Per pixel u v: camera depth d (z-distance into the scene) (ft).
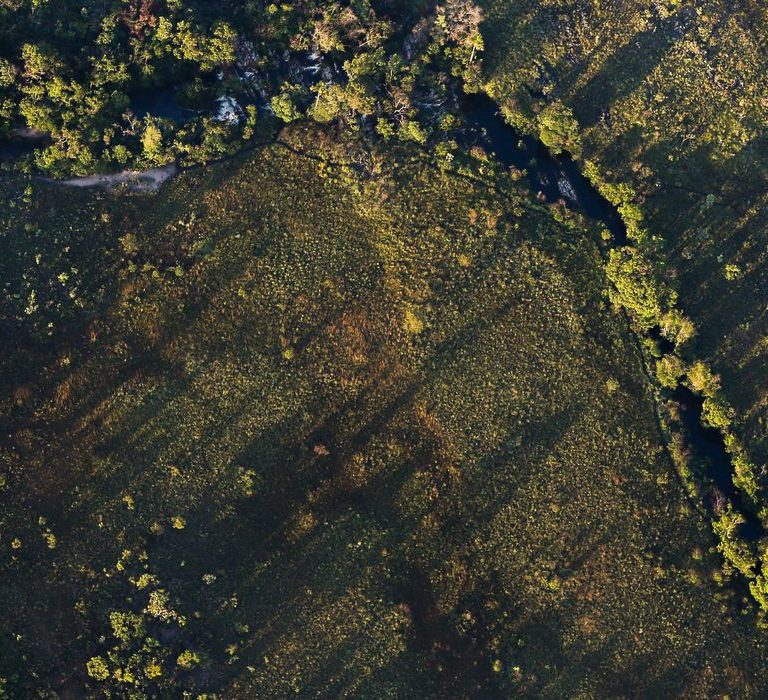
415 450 280.51
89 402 276.41
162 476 274.57
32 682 257.14
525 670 270.87
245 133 294.25
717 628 274.57
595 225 294.25
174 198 289.94
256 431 278.87
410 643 270.26
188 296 285.02
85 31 288.71
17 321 278.26
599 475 280.92
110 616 261.24
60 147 282.56
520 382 285.02
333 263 289.74
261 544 273.13
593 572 276.21
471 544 276.82
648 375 287.69
